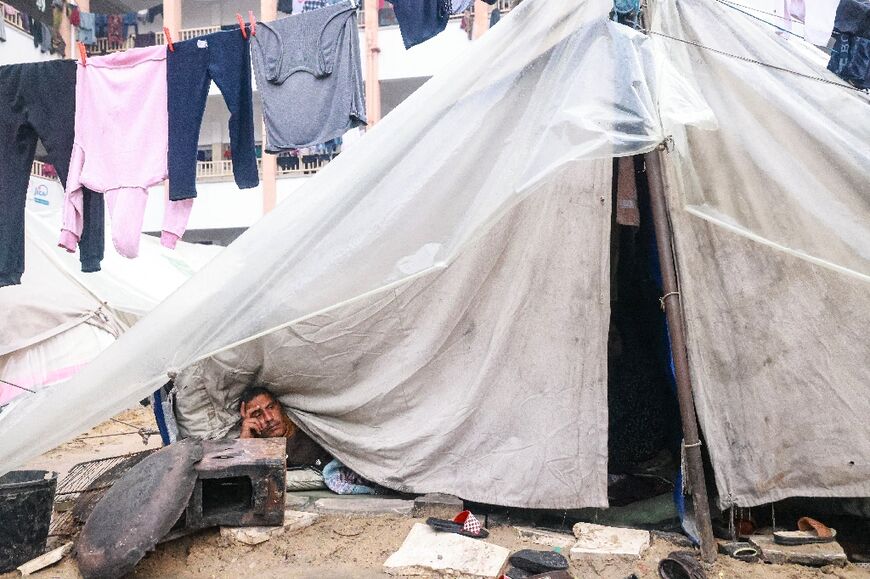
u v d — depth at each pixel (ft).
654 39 10.99
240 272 11.43
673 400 13.26
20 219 13.62
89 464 16.21
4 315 20.02
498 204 9.90
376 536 11.25
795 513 12.10
